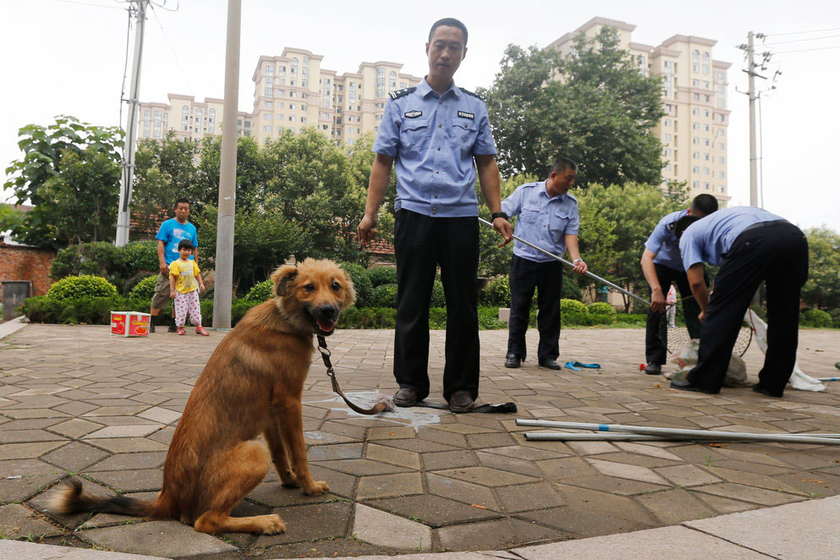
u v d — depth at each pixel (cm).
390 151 389
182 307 848
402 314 389
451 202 373
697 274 489
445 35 371
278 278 216
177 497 182
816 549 169
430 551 169
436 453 276
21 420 308
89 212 1742
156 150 1838
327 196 1781
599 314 1747
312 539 175
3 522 179
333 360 640
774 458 284
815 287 2559
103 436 281
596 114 2402
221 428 186
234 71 953
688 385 493
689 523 191
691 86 8419
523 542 177
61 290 1113
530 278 615
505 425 338
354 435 305
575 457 277
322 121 12025
